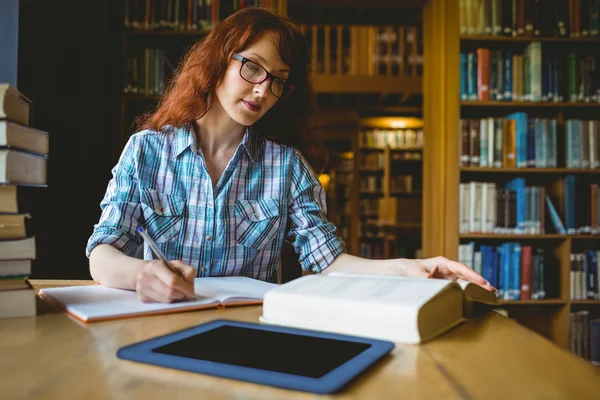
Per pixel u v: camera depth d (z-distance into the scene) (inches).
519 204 121.5
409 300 27.6
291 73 55.3
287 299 30.2
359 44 301.3
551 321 127.2
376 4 145.3
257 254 55.9
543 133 121.3
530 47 121.6
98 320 30.5
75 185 103.1
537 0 122.7
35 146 33.9
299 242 56.9
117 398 18.5
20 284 32.4
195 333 26.7
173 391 19.2
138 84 117.0
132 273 38.4
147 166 52.1
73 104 102.0
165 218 51.7
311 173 59.7
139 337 27.2
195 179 53.1
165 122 54.2
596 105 121.5
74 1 102.1
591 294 121.5
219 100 51.8
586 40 123.0
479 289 34.5
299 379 20.1
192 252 53.1
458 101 122.2
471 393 19.6
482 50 121.6
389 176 313.9
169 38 121.8
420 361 23.7
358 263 50.0
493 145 121.5
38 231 91.4
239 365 22.0
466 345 26.6
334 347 24.9
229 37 48.6
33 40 88.7
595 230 121.0
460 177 131.1
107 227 46.6
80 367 22.0
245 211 54.9
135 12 117.3
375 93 300.2
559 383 20.8
